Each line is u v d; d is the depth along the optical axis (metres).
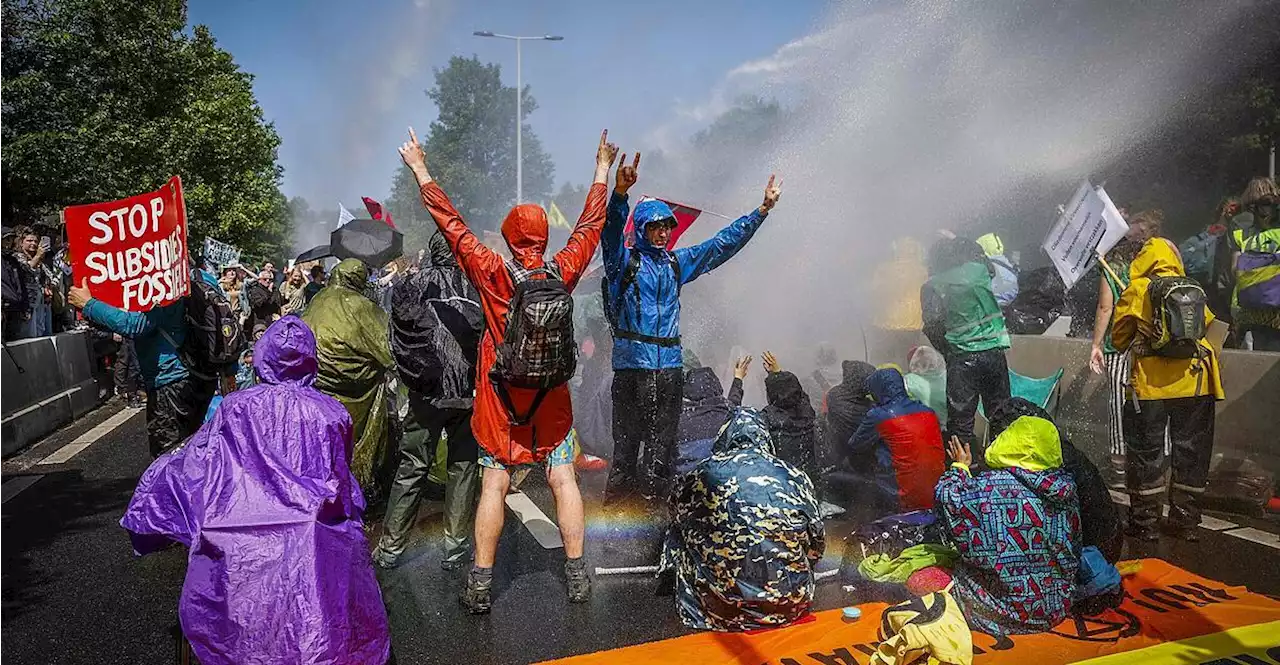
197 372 5.35
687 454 5.40
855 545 4.64
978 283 5.70
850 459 5.62
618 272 5.00
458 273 4.62
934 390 6.68
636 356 5.07
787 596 3.86
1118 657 3.55
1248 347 7.19
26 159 19.97
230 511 2.98
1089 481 4.05
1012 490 3.78
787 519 3.87
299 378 3.24
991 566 3.76
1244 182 18.39
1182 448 5.05
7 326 9.02
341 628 2.94
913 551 4.27
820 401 7.47
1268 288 6.68
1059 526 3.78
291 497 3.01
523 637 3.94
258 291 9.98
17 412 8.05
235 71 27.64
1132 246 6.42
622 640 3.89
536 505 6.00
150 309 5.11
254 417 3.08
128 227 5.09
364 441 5.17
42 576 4.79
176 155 22.03
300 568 2.92
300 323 3.26
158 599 4.46
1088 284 8.64
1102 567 3.94
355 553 3.10
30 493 6.50
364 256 7.96
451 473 4.77
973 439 5.78
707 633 3.91
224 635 2.88
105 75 21.36
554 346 3.85
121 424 9.19
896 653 3.34
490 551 4.18
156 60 21.86
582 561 4.33
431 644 3.88
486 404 4.11
